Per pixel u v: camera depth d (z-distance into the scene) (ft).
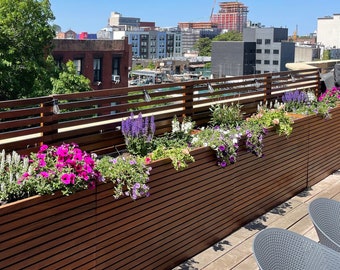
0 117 10.08
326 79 27.45
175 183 11.93
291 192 17.51
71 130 11.82
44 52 70.33
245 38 300.61
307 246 8.14
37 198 8.59
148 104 14.33
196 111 16.46
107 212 10.10
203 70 318.04
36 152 10.87
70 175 8.94
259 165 15.38
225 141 13.28
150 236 11.35
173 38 483.92
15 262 8.38
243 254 12.92
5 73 61.52
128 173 10.34
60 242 9.14
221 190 13.66
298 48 317.63
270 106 20.07
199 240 12.98
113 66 116.16
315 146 18.89
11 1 64.23
